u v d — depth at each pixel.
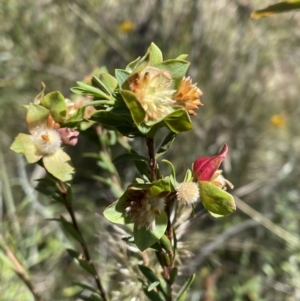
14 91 0.56
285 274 0.49
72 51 0.59
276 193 0.53
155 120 0.13
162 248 0.17
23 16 0.59
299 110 0.61
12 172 0.52
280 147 0.58
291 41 0.62
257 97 0.59
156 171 0.16
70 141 0.17
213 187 0.14
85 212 0.48
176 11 0.58
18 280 0.37
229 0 0.61
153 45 0.14
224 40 0.60
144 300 0.22
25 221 0.44
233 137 0.55
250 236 0.50
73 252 0.21
